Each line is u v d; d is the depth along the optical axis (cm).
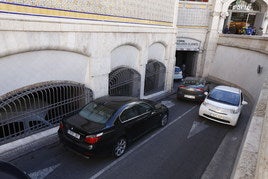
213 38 2069
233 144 772
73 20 717
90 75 845
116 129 601
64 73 764
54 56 713
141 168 591
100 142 556
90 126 571
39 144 661
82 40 766
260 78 1308
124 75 1074
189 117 1015
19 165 565
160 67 1409
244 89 1564
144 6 1069
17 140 648
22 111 671
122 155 645
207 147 736
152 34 1184
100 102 676
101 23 820
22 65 634
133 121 667
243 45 1652
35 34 622
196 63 2203
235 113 890
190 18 2034
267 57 1278
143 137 771
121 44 955
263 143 271
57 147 663
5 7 544
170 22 1374
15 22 564
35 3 605
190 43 2106
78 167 573
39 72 685
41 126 729
